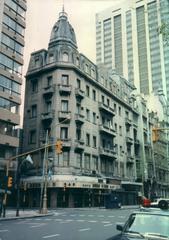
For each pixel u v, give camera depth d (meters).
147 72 116.50
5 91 37.22
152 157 68.94
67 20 48.00
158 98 85.38
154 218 6.42
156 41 117.38
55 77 43.91
